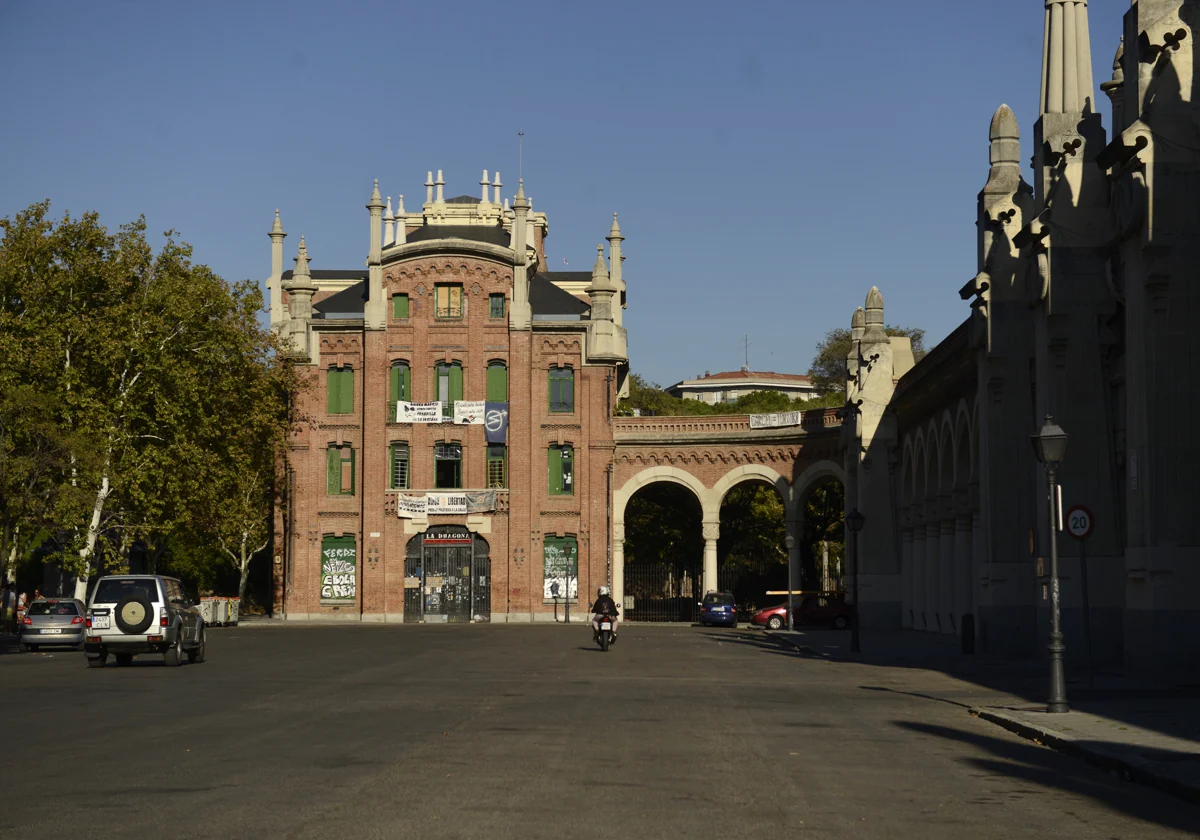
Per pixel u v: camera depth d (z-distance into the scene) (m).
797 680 29.97
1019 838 10.95
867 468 65.12
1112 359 33.53
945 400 52.31
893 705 23.61
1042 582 34.56
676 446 78.25
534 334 77.69
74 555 58.47
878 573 64.56
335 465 77.38
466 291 77.56
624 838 10.63
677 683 28.61
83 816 11.48
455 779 13.78
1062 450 22.27
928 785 13.88
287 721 19.86
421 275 77.50
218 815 11.53
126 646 34.03
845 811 12.11
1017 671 32.72
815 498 90.00
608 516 77.19
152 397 60.03
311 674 31.12
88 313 59.31
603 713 21.34
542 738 17.62
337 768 14.59
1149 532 27.38
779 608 72.50
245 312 64.81
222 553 89.75
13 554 58.84
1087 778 14.75
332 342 77.75
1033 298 34.41
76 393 57.47
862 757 16.11
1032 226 34.09
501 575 76.38
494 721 19.89
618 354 77.81
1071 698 24.28
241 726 19.11
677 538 91.75
